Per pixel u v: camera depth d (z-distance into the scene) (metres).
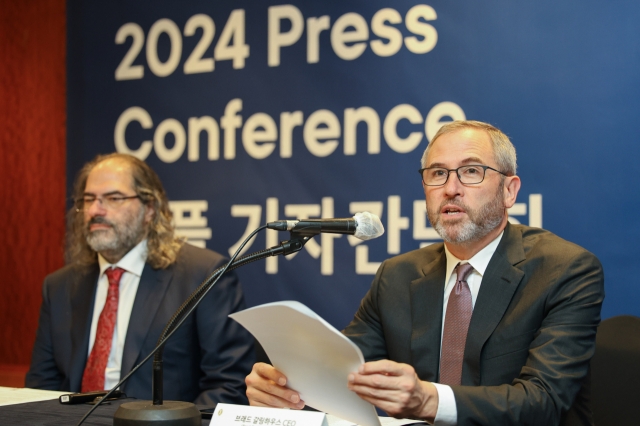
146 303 2.48
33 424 1.48
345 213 3.08
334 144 3.11
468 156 1.86
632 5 2.63
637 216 2.61
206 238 3.32
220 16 3.35
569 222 2.70
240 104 3.29
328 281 3.11
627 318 1.99
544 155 2.74
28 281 3.88
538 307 1.76
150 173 2.70
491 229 1.88
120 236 2.53
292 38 3.21
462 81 2.88
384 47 3.03
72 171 3.57
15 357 3.89
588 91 2.69
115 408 1.66
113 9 3.54
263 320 1.40
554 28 2.74
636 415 1.88
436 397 1.46
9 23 3.91
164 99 3.43
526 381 1.59
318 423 1.28
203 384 2.45
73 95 3.59
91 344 2.54
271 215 3.21
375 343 2.07
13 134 3.91
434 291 1.95
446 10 2.91
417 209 2.96
